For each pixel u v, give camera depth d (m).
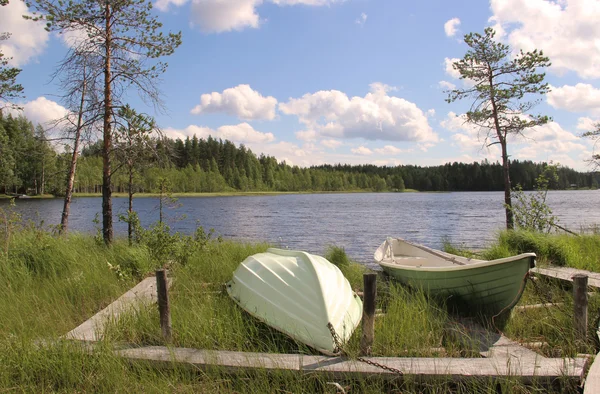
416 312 5.84
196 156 118.38
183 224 30.47
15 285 6.93
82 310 6.25
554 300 6.61
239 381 4.15
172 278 7.82
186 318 5.39
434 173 153.62
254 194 117.75
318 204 63.81
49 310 5.97
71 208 43.06
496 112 13.43
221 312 5.74
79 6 9.55
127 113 9.80
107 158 10.30
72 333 5.10
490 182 137.88
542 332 5.60
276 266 5.96
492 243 11.63
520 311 6.30
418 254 10.30
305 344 4.87
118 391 3.93
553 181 12.82
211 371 4.24
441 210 46.66
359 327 5.27
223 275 8.12
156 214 38.12
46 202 50.41
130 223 10.31
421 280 7.17
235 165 125.75
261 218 36.47
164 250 8.73
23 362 4.20
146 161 10.67
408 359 4.34
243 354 4.51
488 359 4.36
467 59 13.62
